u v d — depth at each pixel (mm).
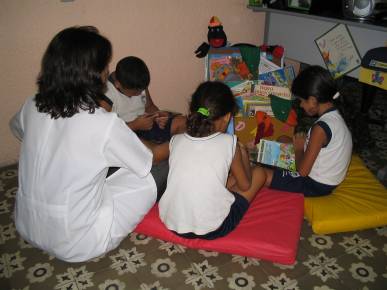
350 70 1802
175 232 1286
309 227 1509
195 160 1171
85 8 1733
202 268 1307
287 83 2186
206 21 2150
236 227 1337
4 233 1467
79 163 1012
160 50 2078
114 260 1343
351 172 1683
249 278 1263
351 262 1328
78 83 985
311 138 1393
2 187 1748
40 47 1713
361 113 2314
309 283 1242
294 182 1528
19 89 1762
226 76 2100
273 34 2248
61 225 1077
